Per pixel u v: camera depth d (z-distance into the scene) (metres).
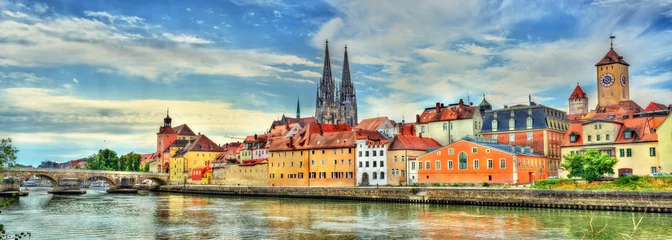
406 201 133.12
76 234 84.44
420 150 162.50
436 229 85.25
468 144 146.00
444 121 183.38
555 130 166.38
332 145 174.50
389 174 162.12
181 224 95.38
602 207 104.12
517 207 114.19
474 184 143.62
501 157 139.62
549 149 161.38
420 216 102.12
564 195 109.06
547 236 77.19
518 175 139.00
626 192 101.69
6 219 105.25
